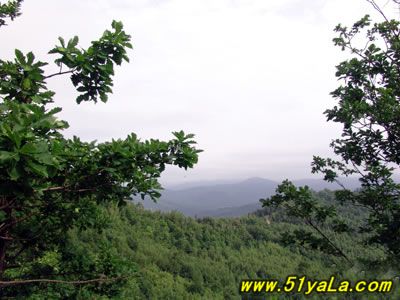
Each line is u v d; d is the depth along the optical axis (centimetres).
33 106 332
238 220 16962
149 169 444
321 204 800
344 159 728
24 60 439
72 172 459
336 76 707
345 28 729
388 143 654
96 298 625
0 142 281
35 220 590
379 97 654
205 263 11706
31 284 584
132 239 10950
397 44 650
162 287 9106
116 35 488
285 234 808
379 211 712
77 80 493
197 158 452
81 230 645
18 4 607
